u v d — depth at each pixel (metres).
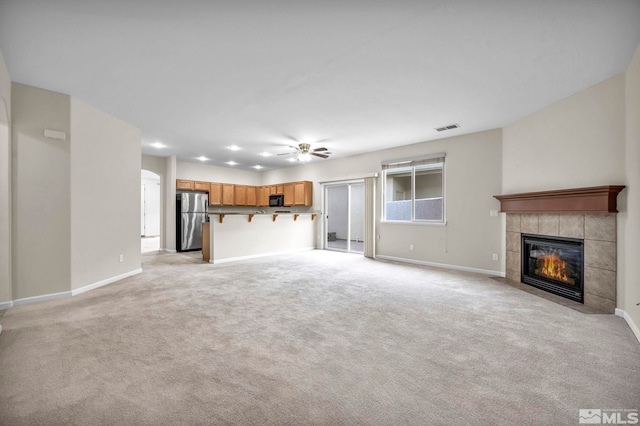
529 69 2.85
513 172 4.46
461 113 4.11
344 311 3.09
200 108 3.96
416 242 5.93
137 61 2.73
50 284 3.42
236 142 5.87
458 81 3.12
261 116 4.27
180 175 8.06
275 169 9.39
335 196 10.51
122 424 1.44
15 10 2.00
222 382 1.80
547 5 1.95
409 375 1.89
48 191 3.40
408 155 6.04
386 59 2.68
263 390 1.72
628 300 2.79
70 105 3.55
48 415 1.49
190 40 2.39
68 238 3.56
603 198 3.01
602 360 2.08
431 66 2.80
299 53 2.58
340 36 2.32
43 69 2.89
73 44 2.45
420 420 1.48
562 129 3.61
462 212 5.23
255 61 2.73
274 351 2.20
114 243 4.35
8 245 3.11
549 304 3.33
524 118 4.24
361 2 1.93
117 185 4.41
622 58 2.65
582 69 2.85
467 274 4.91
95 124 3.96
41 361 2.02
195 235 7.94
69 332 2.51
